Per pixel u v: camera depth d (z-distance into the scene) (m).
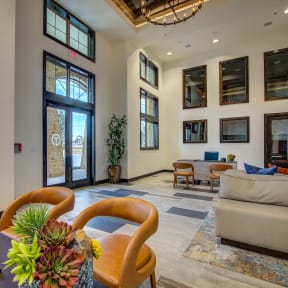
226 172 2.73
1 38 3.08
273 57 7.04
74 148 5.25
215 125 7.87
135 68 6.79
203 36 6.78
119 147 6.15
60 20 4.82
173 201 4.14
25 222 0.71
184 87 8.55
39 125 4.17
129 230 2.74
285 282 1.70
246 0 4.63
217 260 2.02
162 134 8.80
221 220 2.28
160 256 2.10
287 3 4.85
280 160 6.79
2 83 3.09
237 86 7.63
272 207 2.18
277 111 6.89
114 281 0.98
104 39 6.18
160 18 5.41
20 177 3.80
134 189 5.23
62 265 0.55
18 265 0.56
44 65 4.28
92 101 5.73
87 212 1.31
